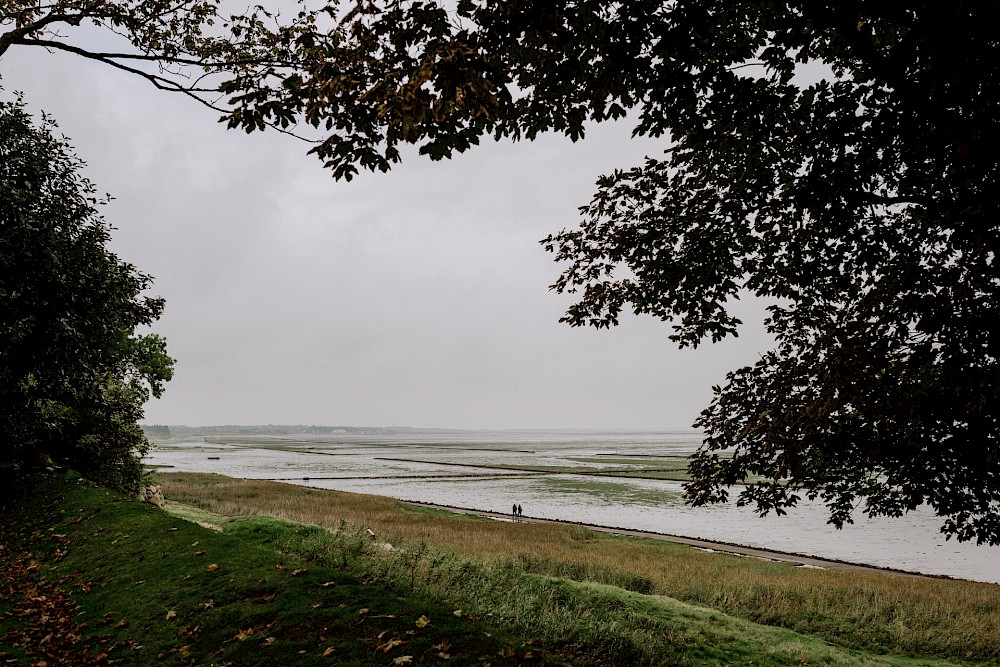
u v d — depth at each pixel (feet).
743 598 55.01
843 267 25.88
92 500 48.16
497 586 32.94
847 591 60.08
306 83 17.79
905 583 69.97
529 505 170.50
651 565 76.33
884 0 17.37
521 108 19.94
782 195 22.89
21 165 45.11
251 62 24.72
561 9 17.03
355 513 121.39
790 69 20.21
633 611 34.81
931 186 21.48
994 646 44.06
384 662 19.33
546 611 29.60
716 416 26.73
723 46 20.11
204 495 142.00
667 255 27.43
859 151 20.34
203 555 32.96
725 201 25.09
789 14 19.04
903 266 22.31
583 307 30.35
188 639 23.58
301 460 415.03
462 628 22.59
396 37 16.67
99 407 63.36
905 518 147.54
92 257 50.72
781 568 81.20
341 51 17.20
